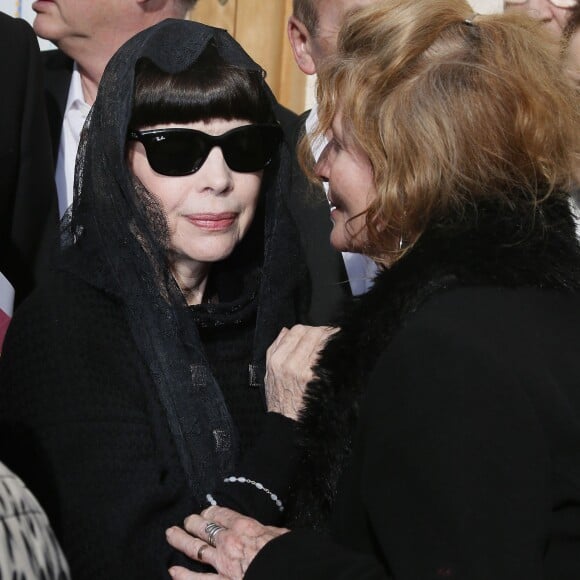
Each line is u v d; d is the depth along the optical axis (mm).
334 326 2572
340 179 2525
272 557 2373
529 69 2330
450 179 2287
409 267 2291
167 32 2982
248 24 5742
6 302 3381
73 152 4508
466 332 2104
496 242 2242
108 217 2912
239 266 3256
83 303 2889
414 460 2025
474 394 2020
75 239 2975
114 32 4297
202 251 3023
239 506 2730
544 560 2059
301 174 3916
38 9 4336
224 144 2967
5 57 3906
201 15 5727
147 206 2910
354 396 2379
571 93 2385
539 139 2281
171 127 2932
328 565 2273
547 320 2201
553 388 2084
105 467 2729
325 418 2441
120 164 2877
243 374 3145
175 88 2914
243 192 3039
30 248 3912
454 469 1981
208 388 2930
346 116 2428
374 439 2127
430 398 2043
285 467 2773
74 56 4383
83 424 2756
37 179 3963
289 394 2861
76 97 4508
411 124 2299
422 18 2391
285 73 5777
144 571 2674
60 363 2811
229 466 2916
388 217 2361
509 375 2049
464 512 1958
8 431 2809
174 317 2916
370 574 2199
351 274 3871
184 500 2830
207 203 2977
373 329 2340
